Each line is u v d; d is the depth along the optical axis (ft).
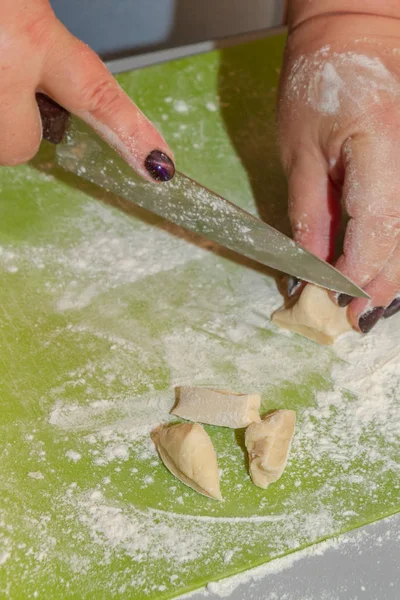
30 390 1.84
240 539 1.67
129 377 1.86
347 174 1.81
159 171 1.75
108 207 2.14
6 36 1.72
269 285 2.01
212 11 2.74
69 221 2.11
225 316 1.96
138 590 1.62
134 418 1.81
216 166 2.23
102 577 1.63
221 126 2.32
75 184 2.17
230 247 1.93
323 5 1.92
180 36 2.77
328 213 1.91
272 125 2.32
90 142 1.91
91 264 2.03
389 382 1.85
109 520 1.69
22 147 1.86
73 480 1.73
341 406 1.82
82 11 2.64
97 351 1.90
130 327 1.94
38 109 1.84
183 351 1.90
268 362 1.89
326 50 1.89
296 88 1.92
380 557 1.66
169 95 2.37
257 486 1.73
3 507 1.70
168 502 1.71
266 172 2.23
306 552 1.66
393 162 1.78
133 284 2.01
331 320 1.89
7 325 1.93
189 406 1.80
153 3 2.67
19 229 2.09
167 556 1.65
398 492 1.72
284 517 1.69
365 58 1.86
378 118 1.81
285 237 1.85
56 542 1.66
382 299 1.84
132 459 1.76
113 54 2.75
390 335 1.92
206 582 1.63
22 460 1.75
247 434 1.75
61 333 1.92
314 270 1.84
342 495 1.72
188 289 2.00
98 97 1.76
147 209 2.03
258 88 2.41
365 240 1.78
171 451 1.73
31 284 2.00
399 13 1.89
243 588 1.63
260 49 2.49
